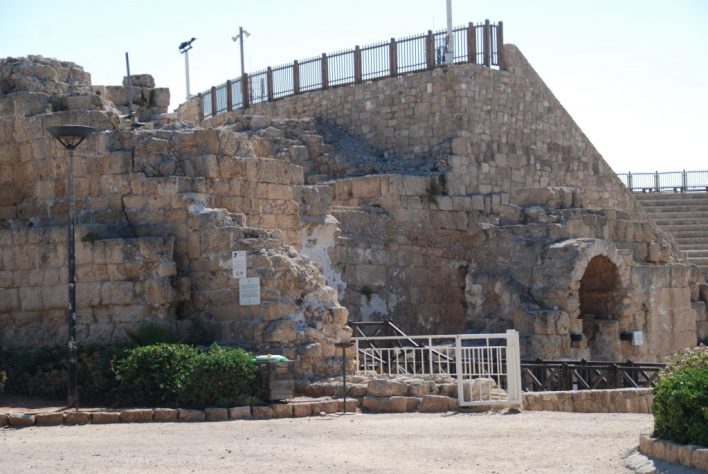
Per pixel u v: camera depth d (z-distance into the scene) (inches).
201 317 959.0
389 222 1385.3
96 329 962.7
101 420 781.9
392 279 1366.9
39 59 1095.6
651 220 1879.9
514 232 1301.7
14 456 631.8
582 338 1221.7
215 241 956.6
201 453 636.7
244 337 920.3
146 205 992.2
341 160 1562.5
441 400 844.6
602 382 1042.1
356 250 1318.9
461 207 1480.1
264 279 921.5
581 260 1233.4
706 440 575.2
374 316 1334.9
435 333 1416.1
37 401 868.6
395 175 1411.2
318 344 917.8
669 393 598.9
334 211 1326.3
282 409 812.0
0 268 1002.7
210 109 1942.7
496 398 873.5
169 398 834.2
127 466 595.5
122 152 1003.9
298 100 1756.9
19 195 1047.0
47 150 1027.3
